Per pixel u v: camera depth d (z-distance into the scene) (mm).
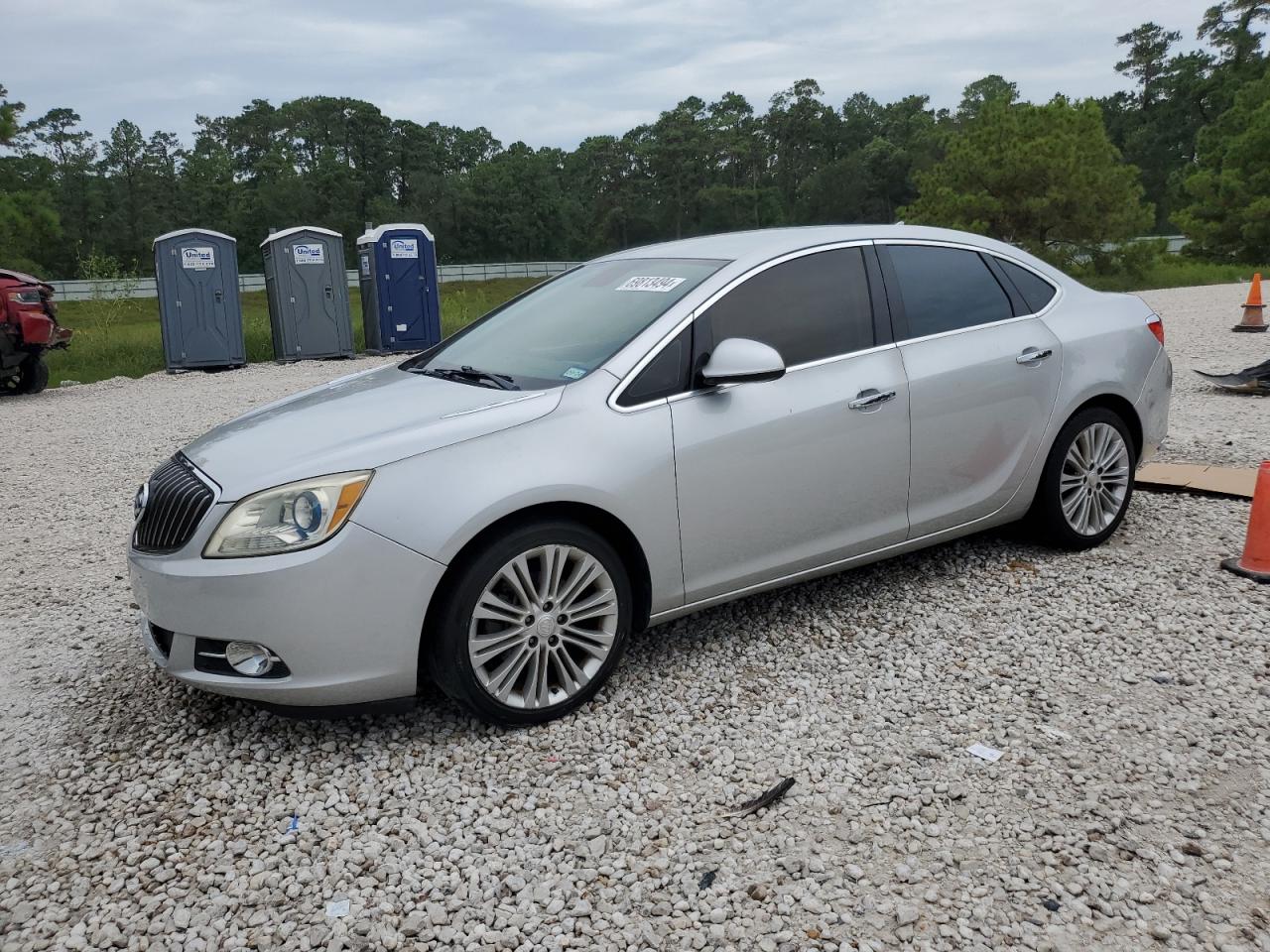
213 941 2594
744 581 3992
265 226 101062
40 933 2633
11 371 13820
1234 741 3320
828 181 103188
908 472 4324
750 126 121500
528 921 2623
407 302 17688
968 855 2814
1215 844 2809
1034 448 4730
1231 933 2473
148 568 3406
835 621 4391
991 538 5301
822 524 4129
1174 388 9758
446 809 3117
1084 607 4406
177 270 15891
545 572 3484
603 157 112562
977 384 4477
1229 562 4758
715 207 109500
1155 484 6074
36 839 3043
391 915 2662
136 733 3652
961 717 3555
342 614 3203
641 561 3697
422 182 111375
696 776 3260
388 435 3404
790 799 3109
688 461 3719
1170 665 3855
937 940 2494
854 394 4117
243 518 3248
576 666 3637
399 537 3232
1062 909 2582
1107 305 5125
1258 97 43000
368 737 3539
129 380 15508
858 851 2850
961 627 4273
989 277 4762
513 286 65750
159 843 2996
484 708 3441
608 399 3643
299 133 126688
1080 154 31484
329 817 3096
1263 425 7754
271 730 3613
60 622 4816
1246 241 36281
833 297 4234
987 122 34625
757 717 3613
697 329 3877
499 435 3439
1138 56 103688
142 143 103000
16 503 7410
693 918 2611
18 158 83938
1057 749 3318
